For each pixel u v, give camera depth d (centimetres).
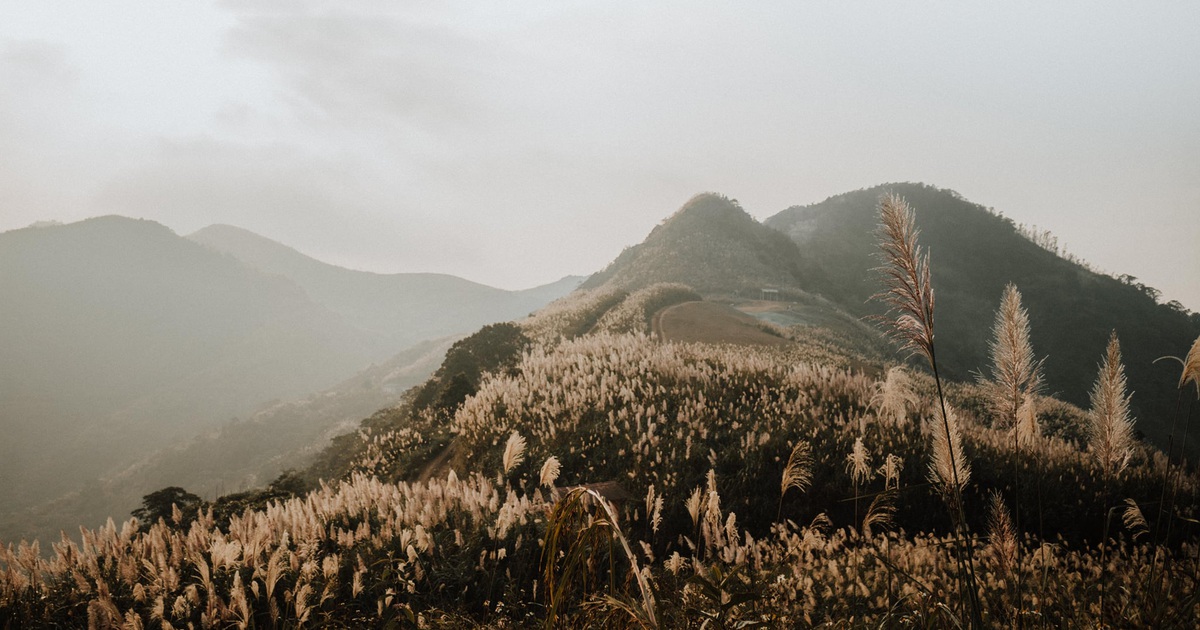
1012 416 311
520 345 3897
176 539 837
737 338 4156
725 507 1059
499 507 1074
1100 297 16100
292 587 672
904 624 302
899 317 274
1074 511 948
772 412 1479
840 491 1075
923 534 933
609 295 6675
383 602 605
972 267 18000
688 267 11856
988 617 353
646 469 1231
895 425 1227
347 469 2517
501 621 574
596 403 1619
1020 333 307
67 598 692
